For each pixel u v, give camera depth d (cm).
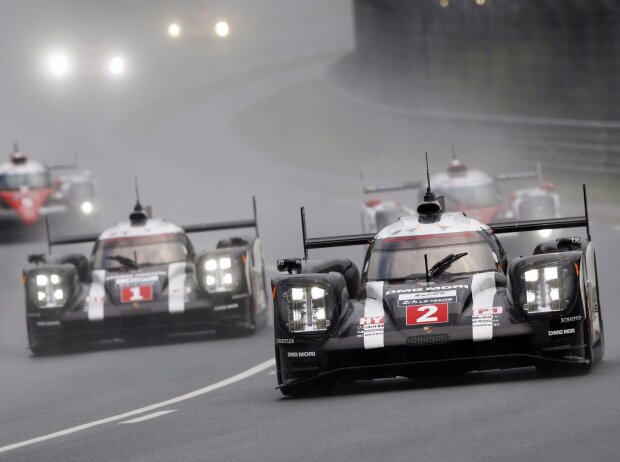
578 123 10444
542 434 2212
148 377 3875
